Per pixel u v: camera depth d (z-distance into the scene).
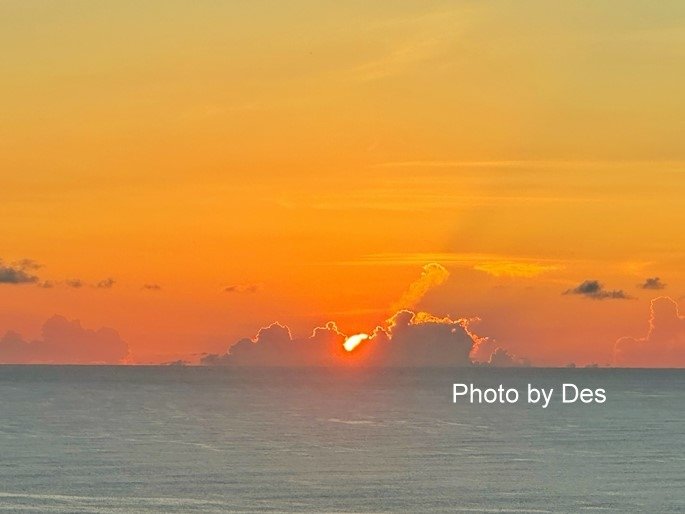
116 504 46.59
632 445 75.12
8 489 50.66
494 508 46.69
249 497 48.97
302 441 77.38
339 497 49.22
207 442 75.69
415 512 45.62
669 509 46.66
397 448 72.25
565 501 48.53
